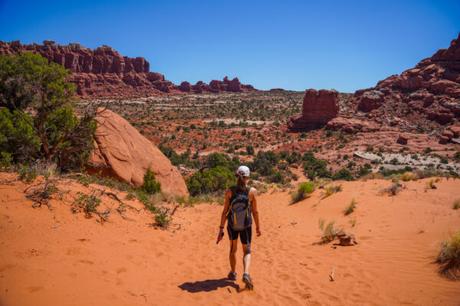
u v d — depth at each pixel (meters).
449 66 144.12
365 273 4.67
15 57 12.28
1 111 10.89
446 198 9.26
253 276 4.86
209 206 13.45
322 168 72.81
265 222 9.71
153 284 4.18
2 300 2.94
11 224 4.55
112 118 15.70
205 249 6.29
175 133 109.75
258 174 69.19
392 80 151.50
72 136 11.59
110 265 4.39
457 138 98.06
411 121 124.62
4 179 5.92
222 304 3.83
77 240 4.83
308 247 6.39
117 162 13.92
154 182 13.87
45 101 11.66
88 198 6.34
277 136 115.62
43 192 5.68
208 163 59.91
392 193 10.52
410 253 5.18
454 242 4.50
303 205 11.91
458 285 3.95
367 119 129.88
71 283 3.58
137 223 6.75
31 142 10.61
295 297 4.07
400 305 3.67
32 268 3.63
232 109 171.38
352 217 8.60
